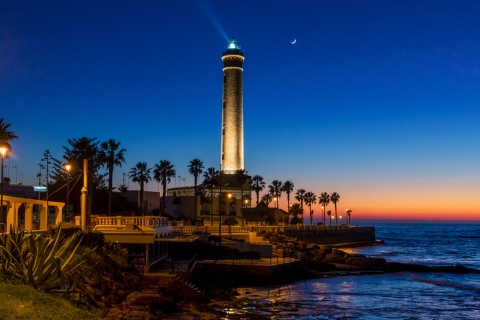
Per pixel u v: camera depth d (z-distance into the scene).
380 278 85.81
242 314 49.47
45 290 29.91
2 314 22.88
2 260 30.05
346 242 199.88
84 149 103.81
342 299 62.59
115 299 40.25
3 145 37.41
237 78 194.38
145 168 127.38
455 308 59.44
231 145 192.12
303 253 104.38
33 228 61.28
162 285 51.31
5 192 93.44
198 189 179.00
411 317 53.47
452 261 137.00
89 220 60.56
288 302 58.59
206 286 60.09
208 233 99.06
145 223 56.91
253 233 100.19
